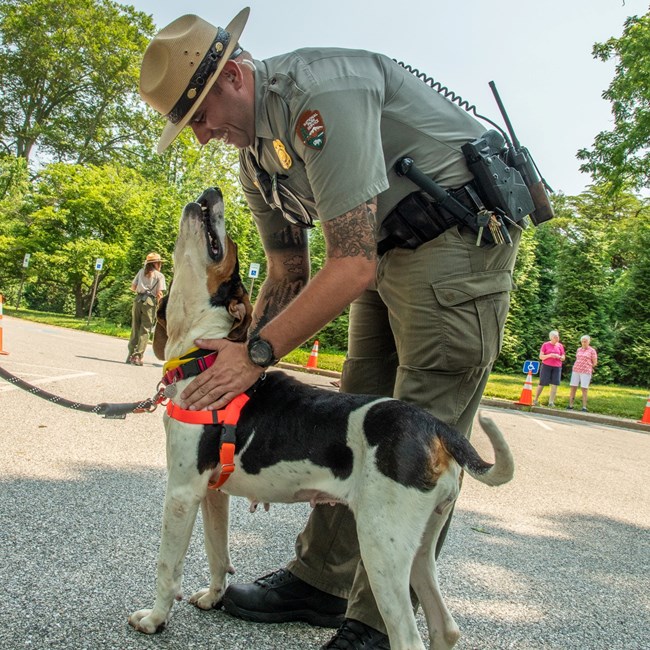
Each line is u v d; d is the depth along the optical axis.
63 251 29.11
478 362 2.38
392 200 2.33
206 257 2.52
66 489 3.74
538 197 2.51
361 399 2.28
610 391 19.56
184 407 2.31
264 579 2.62
